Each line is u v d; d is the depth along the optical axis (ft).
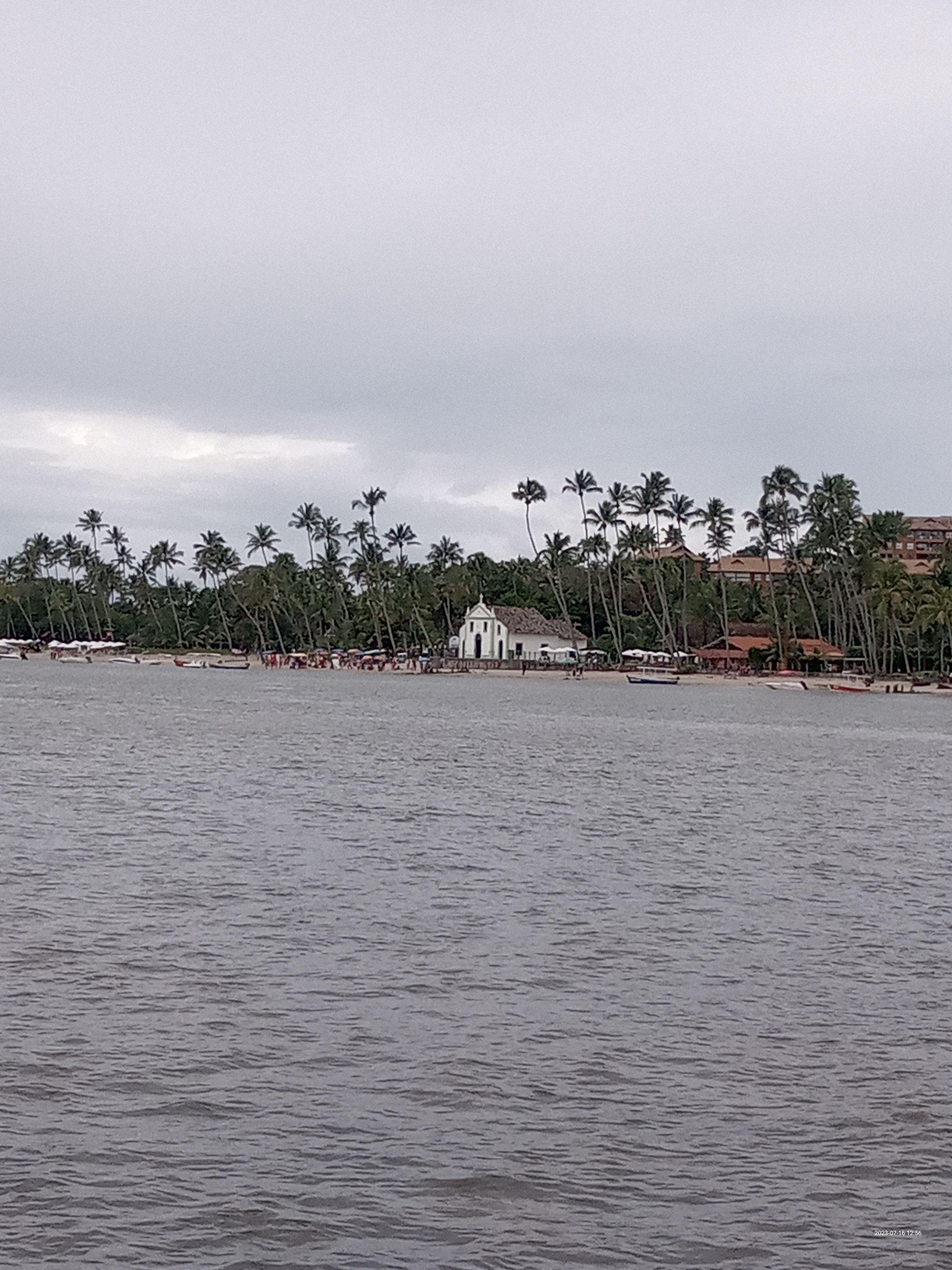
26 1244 44.75
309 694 476.54
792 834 140.05
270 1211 47.32
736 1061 62.75
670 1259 45.01
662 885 106.83
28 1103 55.83
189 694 454.40
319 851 119.14
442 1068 61.16
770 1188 49.80
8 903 92.89
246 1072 60.13
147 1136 53.01
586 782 190.19
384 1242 45.65
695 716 389.60
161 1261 44.09
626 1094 58.49
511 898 99.60
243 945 82.74
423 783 182.19
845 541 620.08
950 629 583.58
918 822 154.71
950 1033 67.41
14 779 173.78
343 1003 70.95
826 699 536.83
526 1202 48.49
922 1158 52.34
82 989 72.28
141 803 150.51
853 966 81.00
